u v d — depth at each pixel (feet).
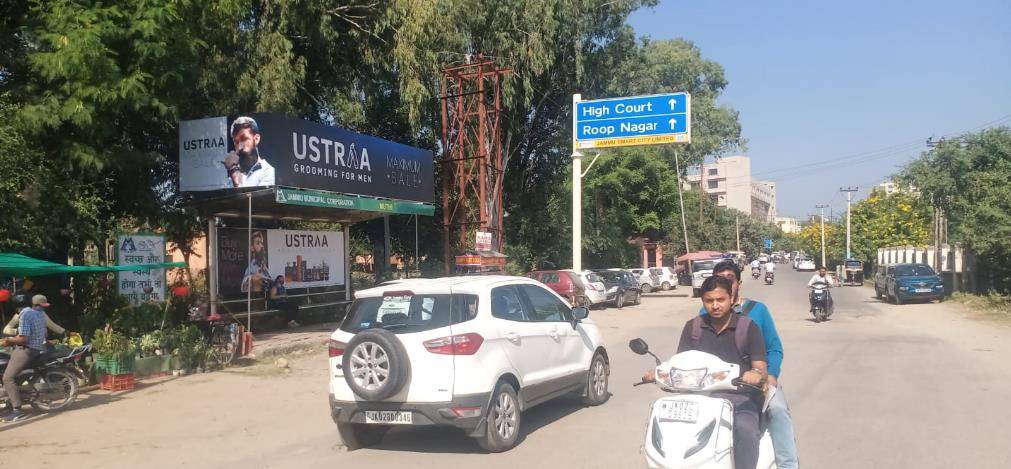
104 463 23.39
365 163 61.05
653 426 14.60
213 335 44.01
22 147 37.65
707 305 15.94
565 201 124.88
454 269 100.42
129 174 50.37
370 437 25.26
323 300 67.00
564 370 28.30
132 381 36.32
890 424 26.43
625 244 152.97
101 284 45.47
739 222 336.08
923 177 107.55
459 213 99.04
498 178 94.43
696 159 180.65
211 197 53.83
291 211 61.00
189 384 37.47
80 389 35.81
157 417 30.17
